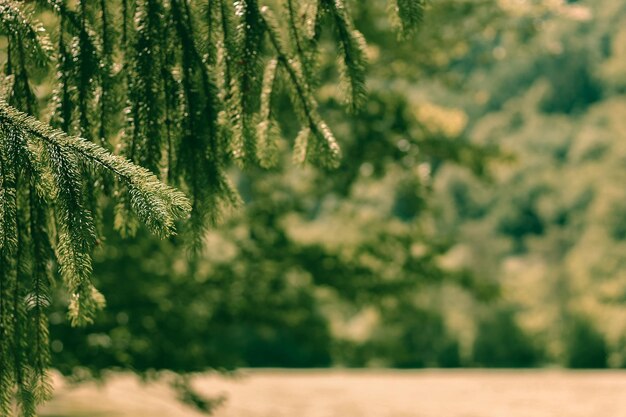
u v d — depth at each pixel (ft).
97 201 12.41
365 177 38.34
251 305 37.60
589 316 203.92
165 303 35.40
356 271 37.63
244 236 37.70
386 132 36.96
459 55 39.99
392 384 128.88
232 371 35.88
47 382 12.00
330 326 41.27
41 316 11.98
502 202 279.08
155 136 12.36
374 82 39.70
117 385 103.35
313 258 37.42
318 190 38.37
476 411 80.69
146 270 34.78
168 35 12.50
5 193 10.62
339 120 35.76
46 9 12.46
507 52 44.19
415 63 38.55
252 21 12.59
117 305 33.78
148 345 34.65
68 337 31.40
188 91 12.50
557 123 295.89
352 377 155.33
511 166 40.65
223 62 12.60
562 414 76.02
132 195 10.22
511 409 82.33
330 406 84.69
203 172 12.60
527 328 208.03
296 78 12.94
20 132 10.52
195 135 12.51
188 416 67.31
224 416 66.59
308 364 167.43
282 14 13.07
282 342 155.63
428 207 40.73
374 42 35.50
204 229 12.72
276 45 12.89
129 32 12.45
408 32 12.57
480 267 216.13
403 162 37.78
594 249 208.03
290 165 36.32
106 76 12.21
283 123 31.60
